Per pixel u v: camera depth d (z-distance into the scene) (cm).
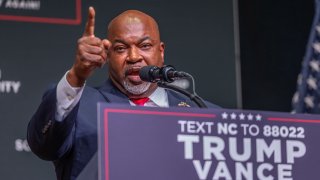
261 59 947
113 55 612
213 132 447
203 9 937
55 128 525
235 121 451
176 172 438
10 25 859
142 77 548
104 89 621
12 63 852
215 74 928
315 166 463
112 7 900
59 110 523
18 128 842
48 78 862
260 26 952
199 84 920
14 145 838
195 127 445
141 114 438
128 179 430
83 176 505
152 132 438
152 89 620
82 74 512
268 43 952
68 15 878
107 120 431
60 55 870
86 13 885
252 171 451
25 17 866
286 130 461
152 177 434
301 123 465
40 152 545
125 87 608
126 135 433
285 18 957
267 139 456
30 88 853
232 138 449
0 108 840
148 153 435
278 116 460
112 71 618
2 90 844
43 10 870
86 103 592
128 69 605
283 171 457
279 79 949
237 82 935
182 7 930
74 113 527
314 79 927
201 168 442
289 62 952
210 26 935
